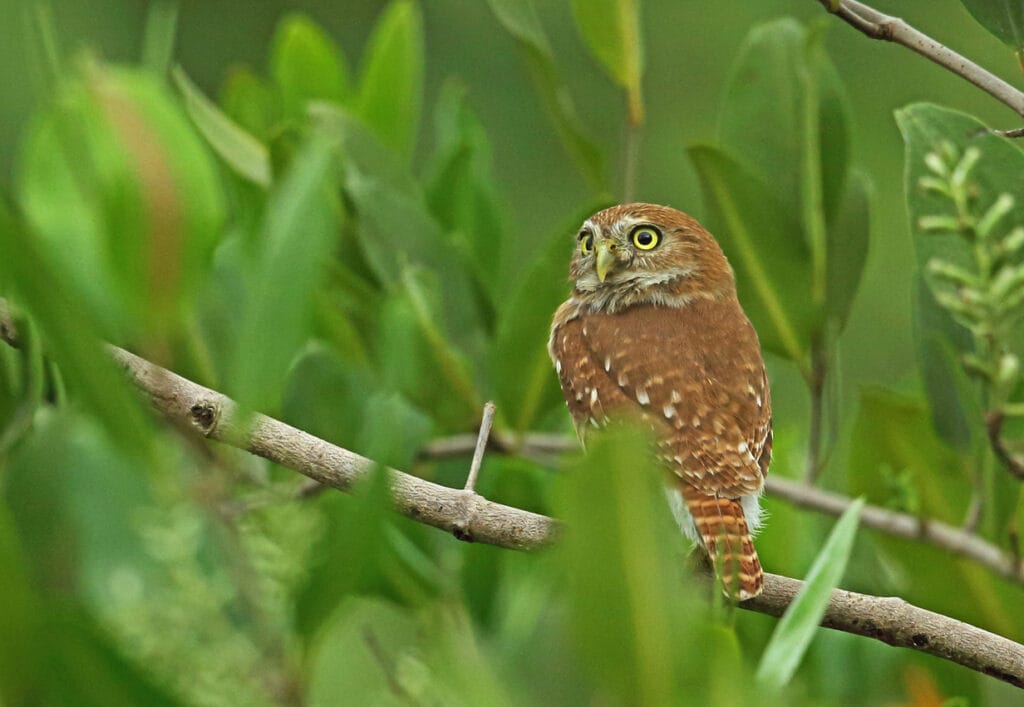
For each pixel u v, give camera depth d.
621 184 9.33
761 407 9.36
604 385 9.45
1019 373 8.25
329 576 4.51
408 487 7.12
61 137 4.38
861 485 9.29
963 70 7.33
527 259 16.66
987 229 7.19
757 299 9.19
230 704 4.93
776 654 4.59
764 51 9.25
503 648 6.83
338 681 5.06
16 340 6.38
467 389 8.79
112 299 4.67
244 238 7.94
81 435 6.75
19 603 3.94
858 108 16.78
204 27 17.39
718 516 8.46
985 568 8.70
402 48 9.84
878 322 16.27
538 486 8.99
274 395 5.05
